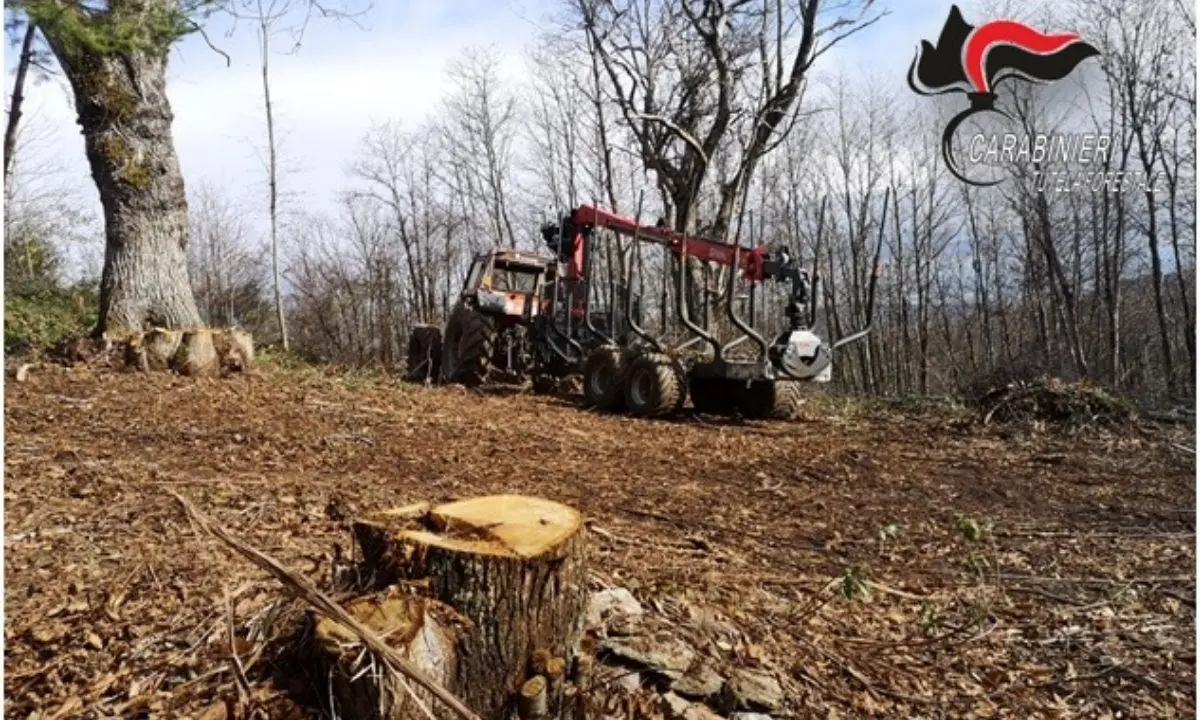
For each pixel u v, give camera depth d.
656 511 4.59
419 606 1.92
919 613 3.19
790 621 3.05
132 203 9.02
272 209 17.59
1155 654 2.98
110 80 8.76
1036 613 3.33
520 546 2.05
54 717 1.98
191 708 1.97
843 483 5.61
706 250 8.41
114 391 7.09
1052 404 8.08
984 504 5.15
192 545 3.29
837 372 24.31
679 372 8.30
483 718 1.97
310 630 2.03
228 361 8.60
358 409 7.26
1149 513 4.95
